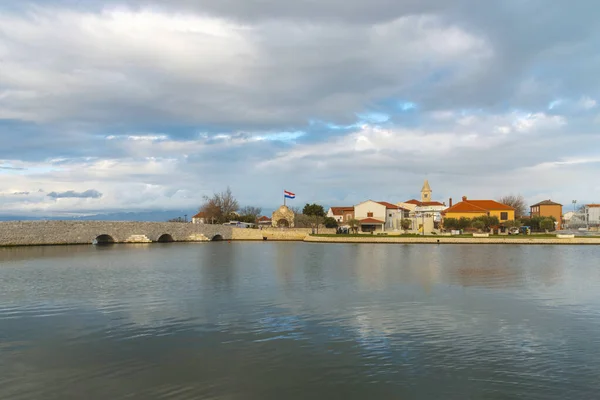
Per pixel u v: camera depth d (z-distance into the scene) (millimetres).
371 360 20672
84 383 18219
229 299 35062
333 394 17172
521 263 65312
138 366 20047
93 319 28375
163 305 32656
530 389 17594
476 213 154625
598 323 27453
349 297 36000
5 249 86625
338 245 115500
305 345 22859
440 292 38562
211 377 18766
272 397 16984
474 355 21359
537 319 28453
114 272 52781
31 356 21328
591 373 19141
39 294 37219
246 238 147125
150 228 121625
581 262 67250
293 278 47656
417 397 16938
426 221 166000
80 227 104188
